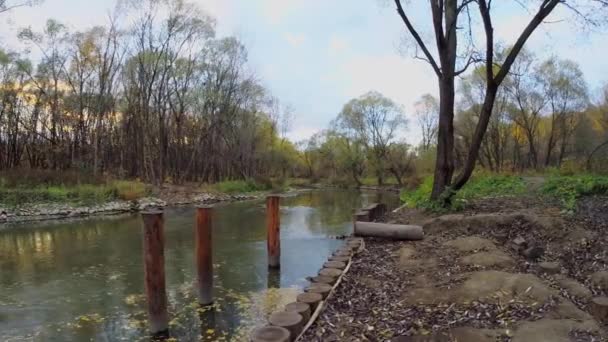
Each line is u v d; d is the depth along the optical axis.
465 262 6.01
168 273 8.64
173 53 31.61
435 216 9.31
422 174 35.22
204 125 35.59
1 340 5.43
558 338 3.62
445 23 10.38
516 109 32.06
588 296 4.50
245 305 6.70
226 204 25.02
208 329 5.73
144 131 31.58
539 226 6.89
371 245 8.32
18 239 13.13
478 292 4.83
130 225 15.97
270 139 47.84
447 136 10.20
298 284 7.91
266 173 46.84
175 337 5.48
